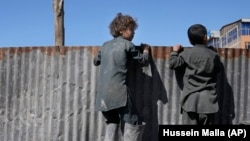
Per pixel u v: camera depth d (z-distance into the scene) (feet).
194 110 11.40
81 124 13.25
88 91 13.24
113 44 11.49
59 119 13.35
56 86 13.43
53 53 13.50
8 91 14.10
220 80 13.16
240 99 13.33
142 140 12.94
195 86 11.55
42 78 13.62
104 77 11.23
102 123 13.15
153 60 13.00
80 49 13.29
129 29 11.90
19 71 13.97
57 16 15.69
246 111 13.37
